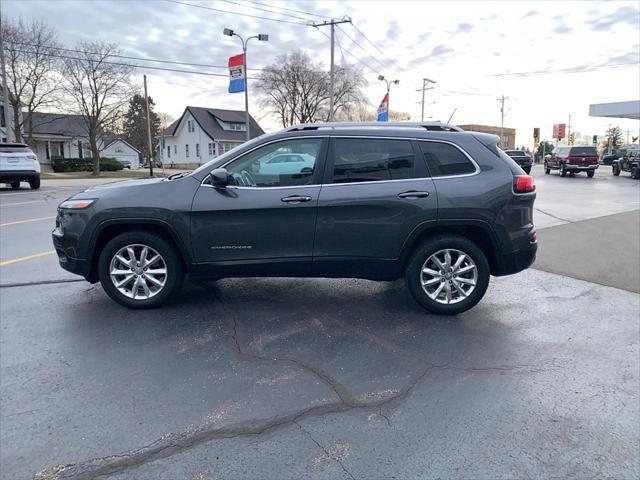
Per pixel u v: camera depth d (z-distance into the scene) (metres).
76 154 58.66
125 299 4.62
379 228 4.39
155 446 2.63
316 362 3.63
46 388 3.22
